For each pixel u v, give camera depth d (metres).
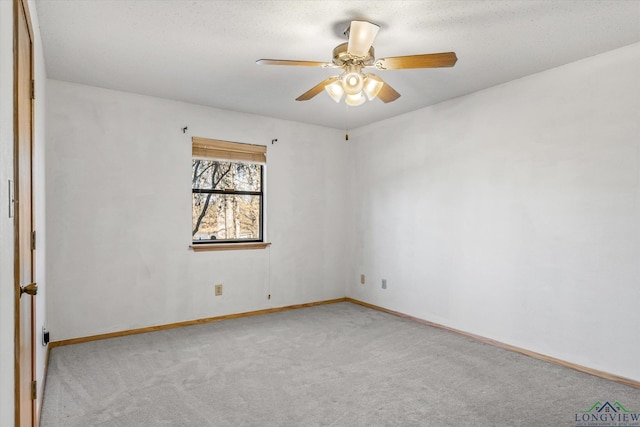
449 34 2.45
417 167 4.14
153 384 2.56
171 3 2.10
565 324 2.93
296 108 4.11
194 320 3.98
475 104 3.57
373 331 3.75
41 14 2.20
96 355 3.06
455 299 3.74
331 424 2.09
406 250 4.27
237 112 4.24
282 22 2.31
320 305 4.84
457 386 2.55
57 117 3.29
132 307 3.64
